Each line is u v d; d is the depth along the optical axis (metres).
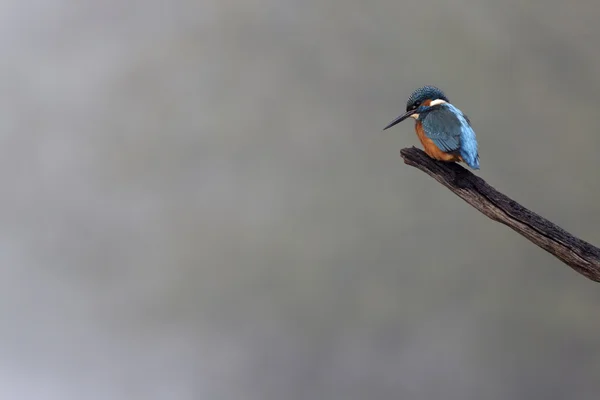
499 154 15.07
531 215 5.47
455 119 6.55
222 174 17.22
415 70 16.31
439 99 6.91
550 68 15.14
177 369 15.77
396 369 15.06
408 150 6.17
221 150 17.34
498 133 15.21
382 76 16.59
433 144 6.54
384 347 15.34
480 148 15.15
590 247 5.24
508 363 14.55
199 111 17.58
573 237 5.30
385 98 16.55
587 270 5.23
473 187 5.66
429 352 15.06
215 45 17.83
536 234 5.39
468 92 15.57
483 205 5.55
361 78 16.75
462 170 5.93
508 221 5.54
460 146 6.36
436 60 16.12
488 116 15.30
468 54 15.80
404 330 15.33
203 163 17.34
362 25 16.84
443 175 5.89
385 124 16.48
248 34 17.66
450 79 15.83
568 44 14.99
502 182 14.95
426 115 6.79
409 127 16.30
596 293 14.42
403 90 16.38
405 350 15.19
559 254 5.32
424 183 16.11
